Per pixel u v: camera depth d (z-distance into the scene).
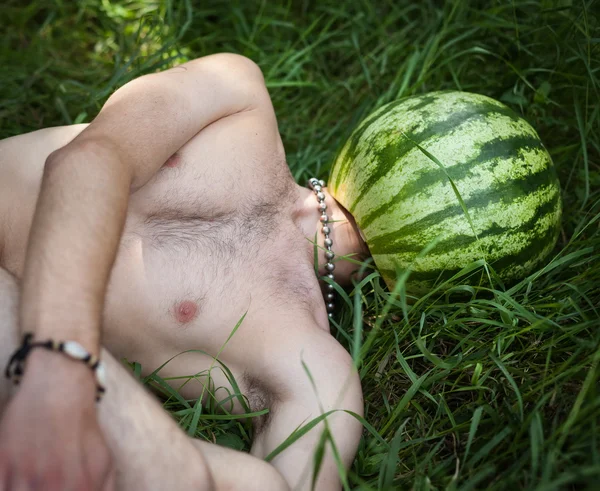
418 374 1.96
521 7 2.72
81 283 1.30
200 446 1.49
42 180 1.48
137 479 1.31
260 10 3.07
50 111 2.72
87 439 1.20
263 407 1.74
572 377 1.67
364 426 1.75
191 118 1.81
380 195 1.88
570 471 1.35
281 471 1.57
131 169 1.62
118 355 1.75
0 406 1.33
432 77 2.78
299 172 2.51
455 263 1.85
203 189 1.82
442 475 1.58
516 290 1.90
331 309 2.09
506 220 1.83
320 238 2.02
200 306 1.74
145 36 2.90
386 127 1.94
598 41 2.29
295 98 2.92
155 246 1.73
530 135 1.92
